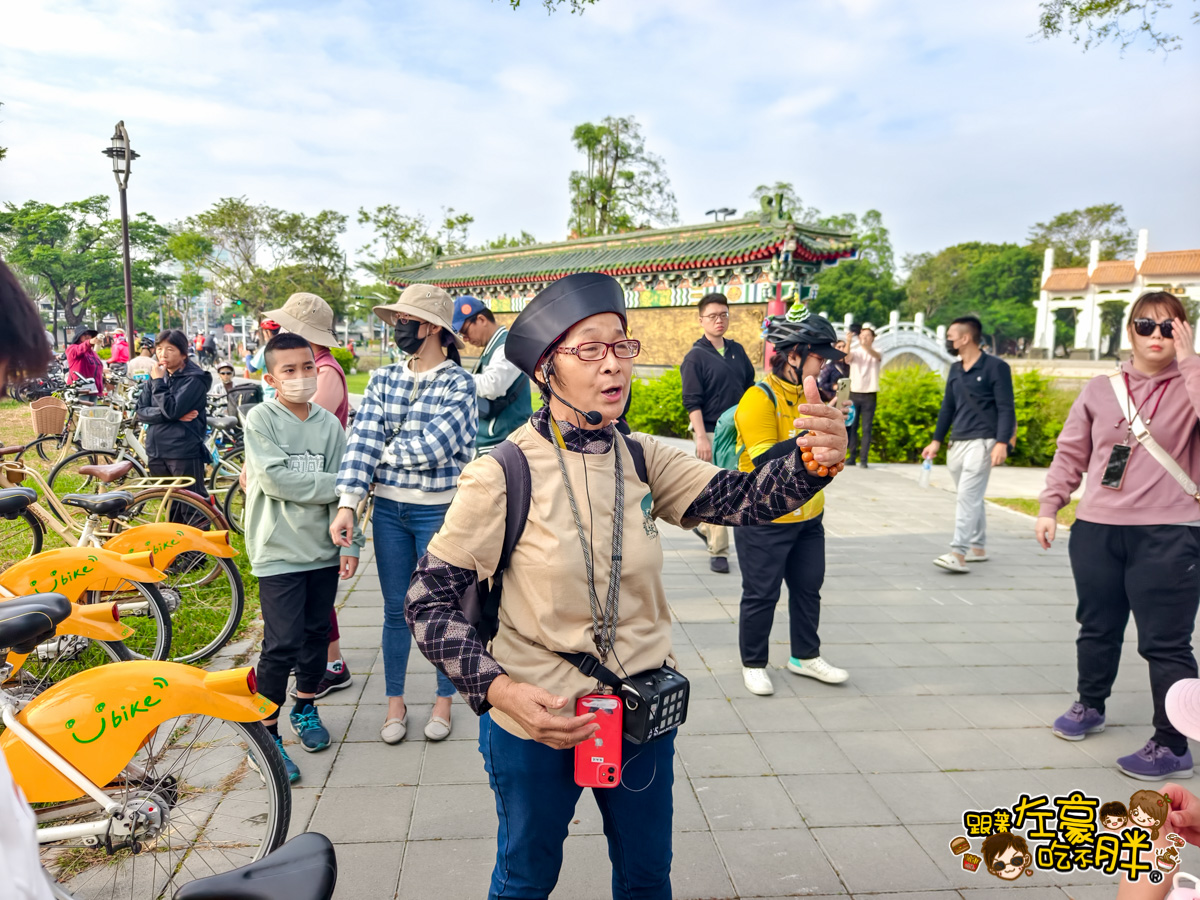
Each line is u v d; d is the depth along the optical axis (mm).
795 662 4211
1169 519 3186
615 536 1684
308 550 3113
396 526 3336
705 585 5781
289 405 3287
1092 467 3408
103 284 52500
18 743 2037
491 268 22141
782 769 3275
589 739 1593
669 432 15562
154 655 3979
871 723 3699
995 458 6043
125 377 10164
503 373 4121
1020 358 59094
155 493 4914
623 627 1703
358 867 2596
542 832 1722
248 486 3141
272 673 3123
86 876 2566
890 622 5121
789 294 14961
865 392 11953
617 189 33469
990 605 5500
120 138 15273
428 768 3219
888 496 9695
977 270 74250
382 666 4238
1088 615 3510
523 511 1633
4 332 774
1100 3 7746
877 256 68125
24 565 3062
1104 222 72438
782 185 42781
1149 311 3182
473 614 1667
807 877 2594
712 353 5863
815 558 4008
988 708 3883
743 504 1761
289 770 3092
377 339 57375
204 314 65562
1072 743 3551
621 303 1702
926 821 2928
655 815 1760
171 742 2672
